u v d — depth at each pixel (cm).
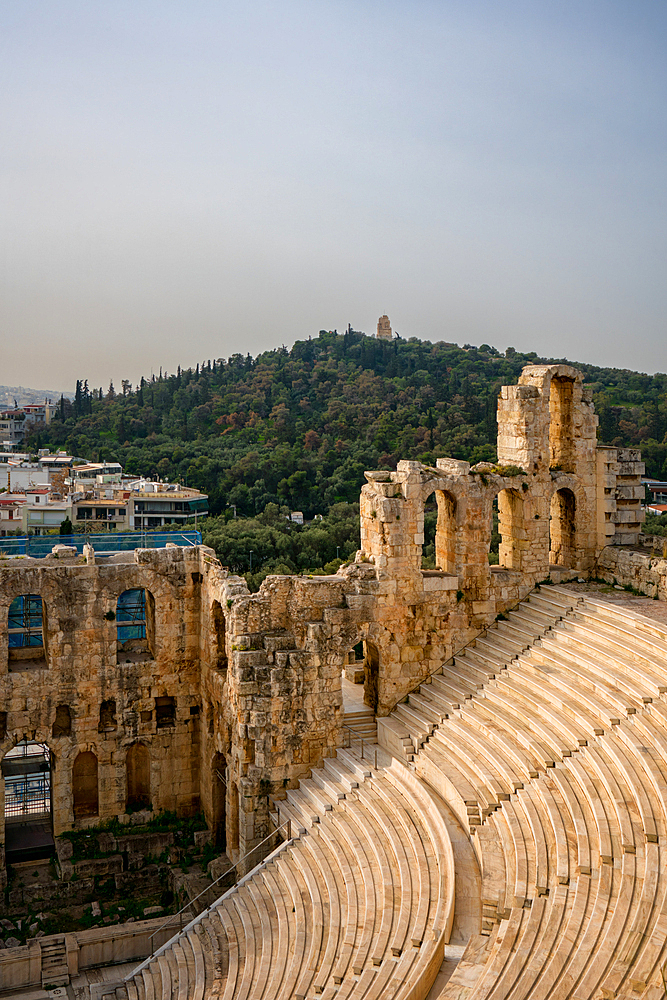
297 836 4003
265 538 10431
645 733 3378
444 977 2842
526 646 4431
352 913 3272
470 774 3772
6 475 15575
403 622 4641
